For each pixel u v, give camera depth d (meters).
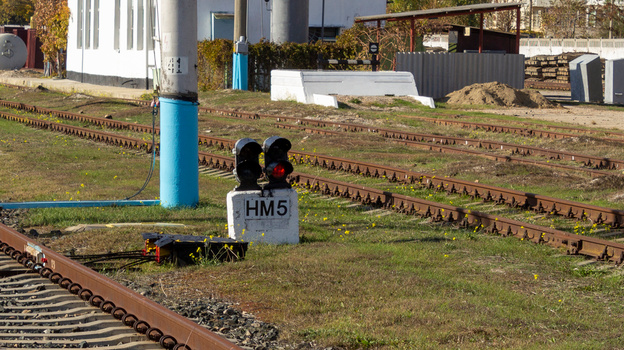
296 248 10.77
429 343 6.65
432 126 29.53
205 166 19.78
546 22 108.94
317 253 10.38
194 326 6.32
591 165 19.81
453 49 49.44
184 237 10.03
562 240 10.98
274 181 11.23
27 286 8.62
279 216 11.19
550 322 7.48
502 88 41.12
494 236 11.98
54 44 67.38
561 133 25.48
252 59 45.41
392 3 95.56
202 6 51.12
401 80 40.41
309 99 37.12
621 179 16.42
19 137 25.20
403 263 9.82
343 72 38.84
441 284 8.78
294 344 6.78
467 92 41.56
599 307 8.17
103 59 56.44
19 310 7.75
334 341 6.73
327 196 15.69
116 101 39.03
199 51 46.44
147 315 7.04
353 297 8.16
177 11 13.50
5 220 12.61
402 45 52.25
